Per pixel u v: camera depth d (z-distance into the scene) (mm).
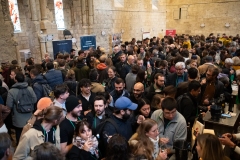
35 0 8359
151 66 5582
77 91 3631
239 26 13953
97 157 1960
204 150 1559
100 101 2539
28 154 1919
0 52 7180
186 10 15930
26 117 3410
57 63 5230
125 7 12906
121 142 1505
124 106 2215
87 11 10547
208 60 4945
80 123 2041
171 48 7309
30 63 5406
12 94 3307
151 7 14961
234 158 2334
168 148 2252
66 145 2184
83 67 4875
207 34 15438
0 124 2760
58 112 2068
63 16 11281
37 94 3713
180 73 3994
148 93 3426
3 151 1571
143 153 1738
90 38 9648
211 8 14852
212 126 2805
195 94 2842
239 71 4027
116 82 3275
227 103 3439
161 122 2479
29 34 8844
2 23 7172
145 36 14656
